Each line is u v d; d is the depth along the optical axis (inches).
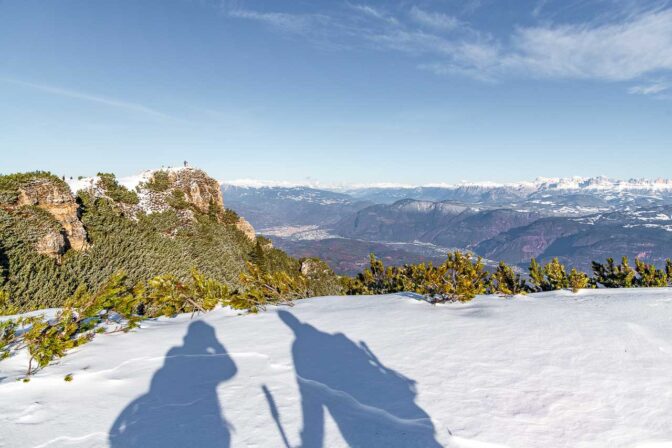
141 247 1148.5
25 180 891.4
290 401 137.2
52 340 187.2
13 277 637.3
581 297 285.7
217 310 299.3
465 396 135.8
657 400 125.6
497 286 429.1
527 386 140.5
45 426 121.2
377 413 127.5
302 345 199.0
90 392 147.3
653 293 282.7
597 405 125.3
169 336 222.5
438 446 108.1
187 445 110.4
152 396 143.4
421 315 245.9
